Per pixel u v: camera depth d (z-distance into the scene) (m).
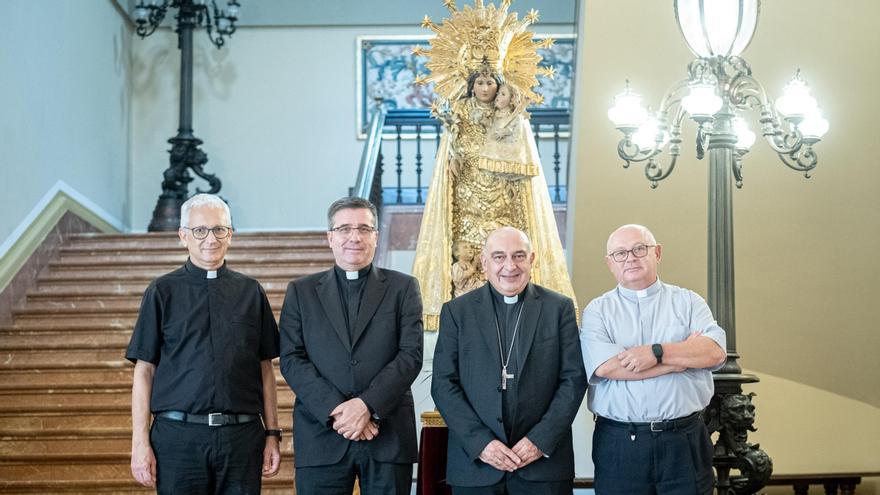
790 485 8.82
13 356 7.94
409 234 10.81
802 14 7.30
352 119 12.41
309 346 4.62
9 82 8.76
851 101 7.67
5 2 8.71
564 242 10.42
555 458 4.52
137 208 12.20
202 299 4.59
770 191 8.05
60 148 9.94
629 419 4.60
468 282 5.89
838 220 8.16
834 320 8.59
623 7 7.35
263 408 4.73
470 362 4.67
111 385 7.42
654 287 4.76
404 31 12.48
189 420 4.48
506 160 5.84
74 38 10.40
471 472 4.55
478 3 5.92
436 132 12.11
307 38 12.50
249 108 12.42
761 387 8.87
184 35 11.35
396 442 4.52
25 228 8.98
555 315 4.72
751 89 5.65
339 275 4.74
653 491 4.60
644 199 8.19
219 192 12.18
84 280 9.10
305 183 12.34
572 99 8.38
